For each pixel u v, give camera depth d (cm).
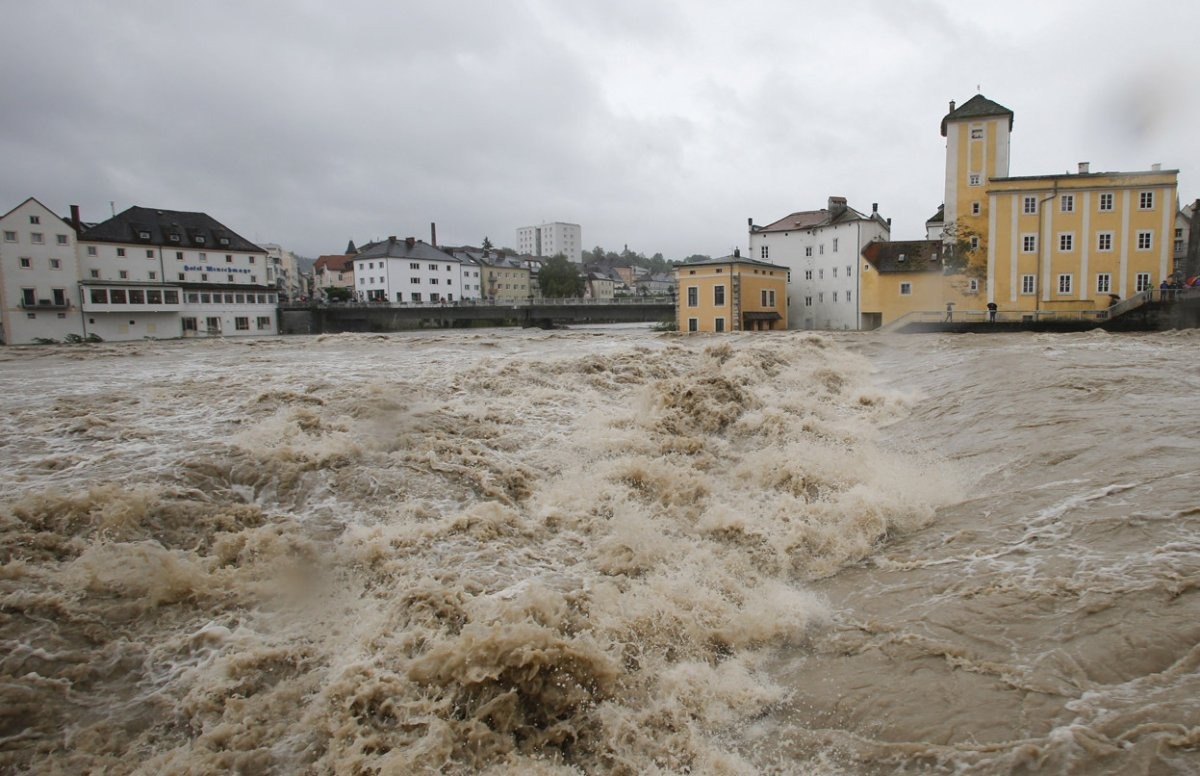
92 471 982
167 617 700
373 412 1376
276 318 7281
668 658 714
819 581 880
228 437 1156
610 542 935
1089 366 1923
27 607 671
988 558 836
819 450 1328
